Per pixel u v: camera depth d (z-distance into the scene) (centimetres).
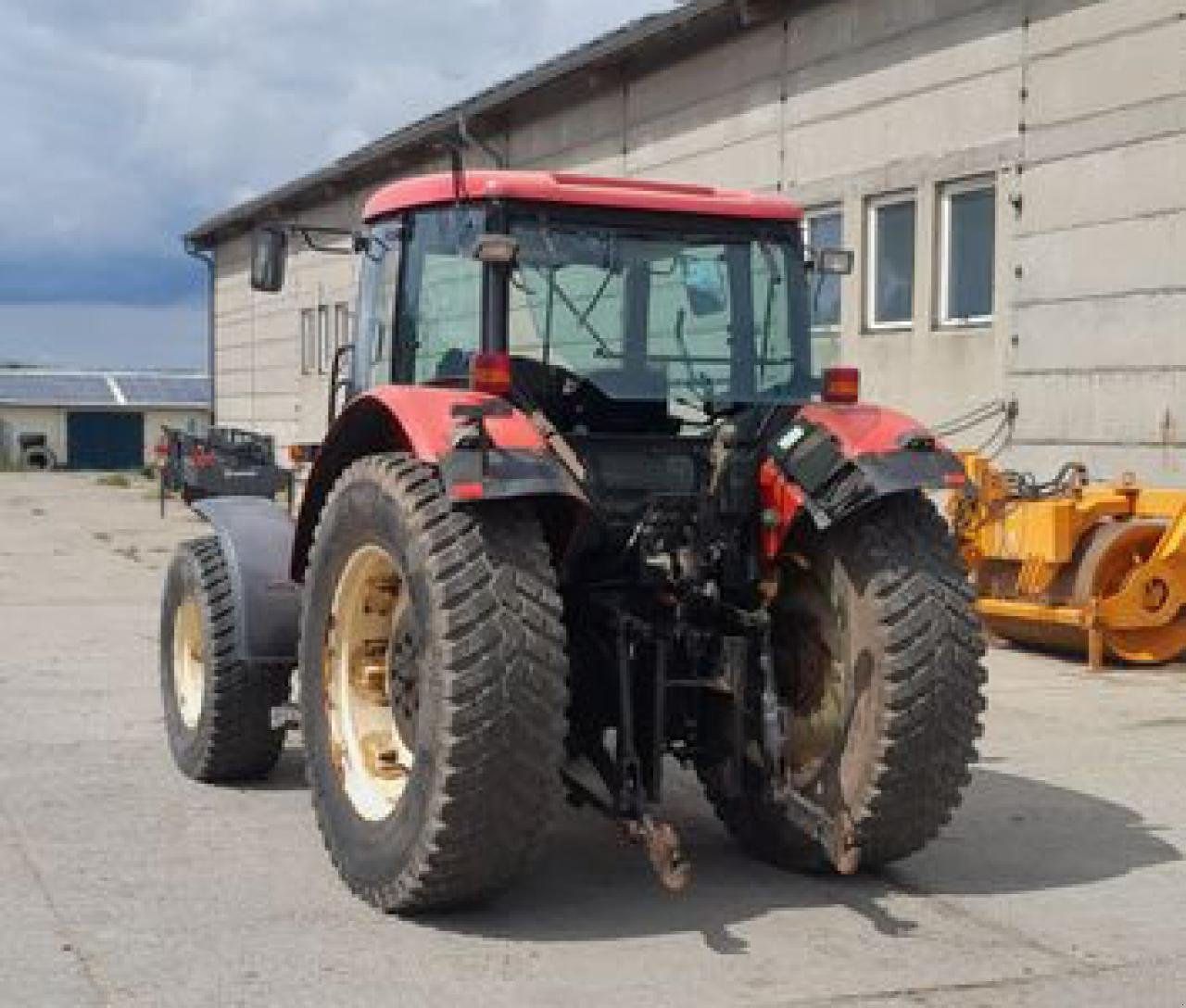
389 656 532
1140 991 454
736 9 1477
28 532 2234
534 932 496
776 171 1481
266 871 559
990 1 1223
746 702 535
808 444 535
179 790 682
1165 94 1078
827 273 613
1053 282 1173
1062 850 602
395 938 488
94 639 1152
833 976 462
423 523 489
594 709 534
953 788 531
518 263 552
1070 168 1155
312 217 2777
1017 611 1054
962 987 455
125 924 498
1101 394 1134
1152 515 1023
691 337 575
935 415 1289
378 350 610
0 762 734
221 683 671
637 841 498
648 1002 439
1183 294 1066
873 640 523
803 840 557
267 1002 433
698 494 541
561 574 536
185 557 711
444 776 473
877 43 1344
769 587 548
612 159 1759
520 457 482
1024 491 1084
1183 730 827
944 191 1285
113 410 5622
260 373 3145
